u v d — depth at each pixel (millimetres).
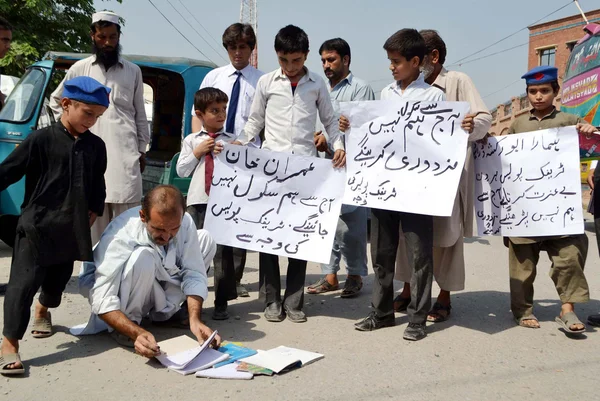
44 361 3590
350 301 5242
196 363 3480
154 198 3566
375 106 4297
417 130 4152
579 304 5172
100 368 3488
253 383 3291
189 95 7223
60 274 3842
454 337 4172
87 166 3633
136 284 3793
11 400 3043
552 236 4344
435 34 4473
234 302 5098
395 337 4152
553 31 27078
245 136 4812
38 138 3520
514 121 4734
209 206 4574
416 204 4055
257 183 4562
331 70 5727
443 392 3205
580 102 10375
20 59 15078
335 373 3457
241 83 5461
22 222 3477
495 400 3115
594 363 3678
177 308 4125
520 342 4078
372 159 4297
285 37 4344
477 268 6852
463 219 4559
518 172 4422
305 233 4453
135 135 5195
